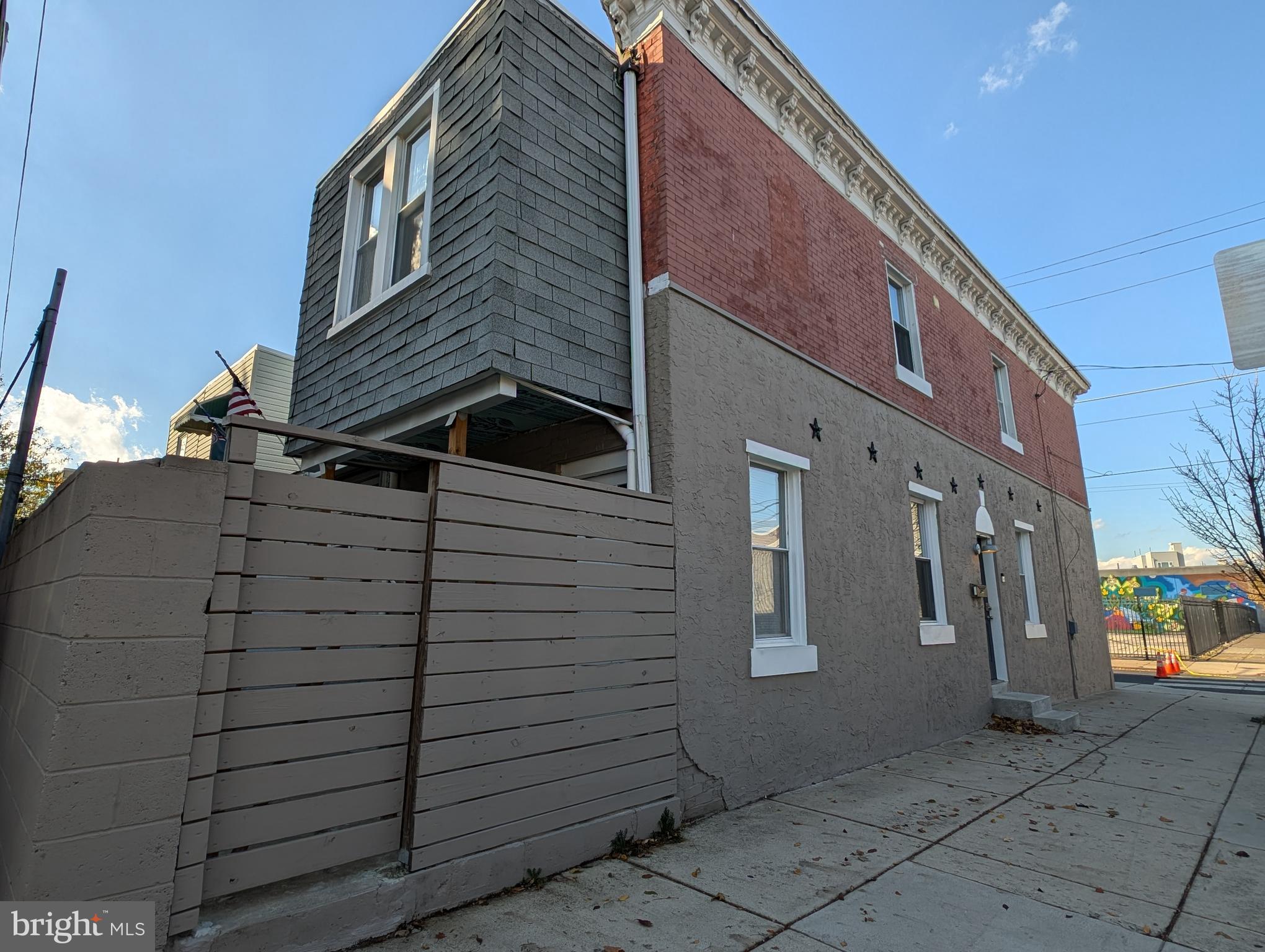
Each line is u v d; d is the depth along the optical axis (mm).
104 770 2637
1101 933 3471
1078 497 15539
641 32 6570
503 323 5020
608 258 5969
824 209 8281
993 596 10875
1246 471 11617
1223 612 29422
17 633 4078
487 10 5844
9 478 5746
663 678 5020
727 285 6426
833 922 3555
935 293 10734
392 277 6613
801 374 7141
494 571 4078
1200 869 4312
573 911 3621
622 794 4590
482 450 7125
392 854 3547
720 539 5742
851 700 6965
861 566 7500
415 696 3695
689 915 3609
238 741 3080
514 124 5457
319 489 3502
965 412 10898
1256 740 8633
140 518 2844
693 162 6371
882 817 5328
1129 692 14438
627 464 5598
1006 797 5922
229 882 2984
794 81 7648
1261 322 5086
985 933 3457
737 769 5547
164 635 2834
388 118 7129
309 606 3377
